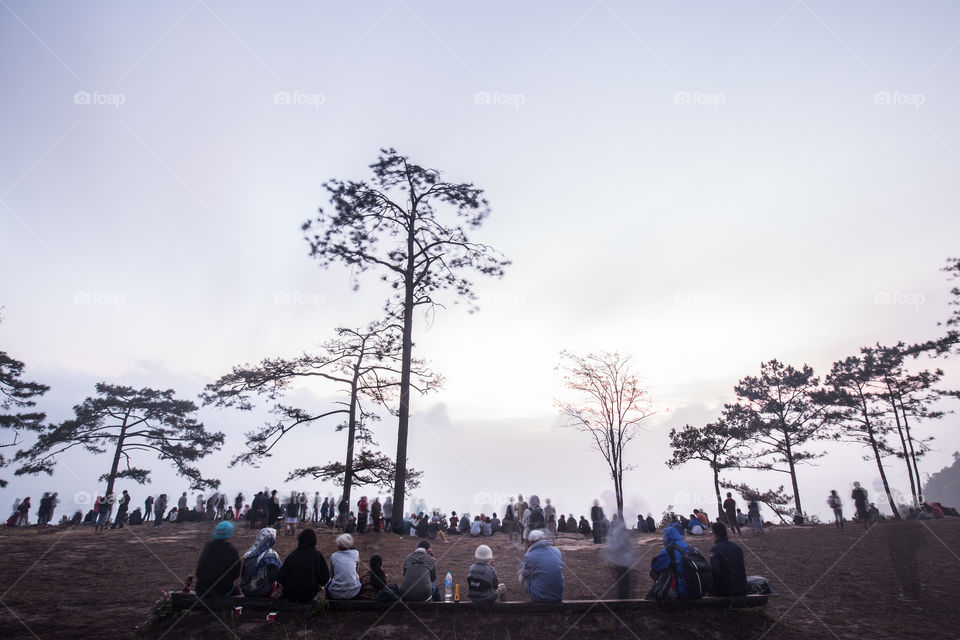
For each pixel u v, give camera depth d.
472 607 7.47
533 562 7.77
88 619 7.27
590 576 11.02
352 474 24.44
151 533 17.58
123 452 35.56
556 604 7.46
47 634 6.64
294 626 6.99
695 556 7.95
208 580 7.45
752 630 7.23
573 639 6.82
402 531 21.31
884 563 12.24
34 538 15.34
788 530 21.45
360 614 7.36
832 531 19.31
